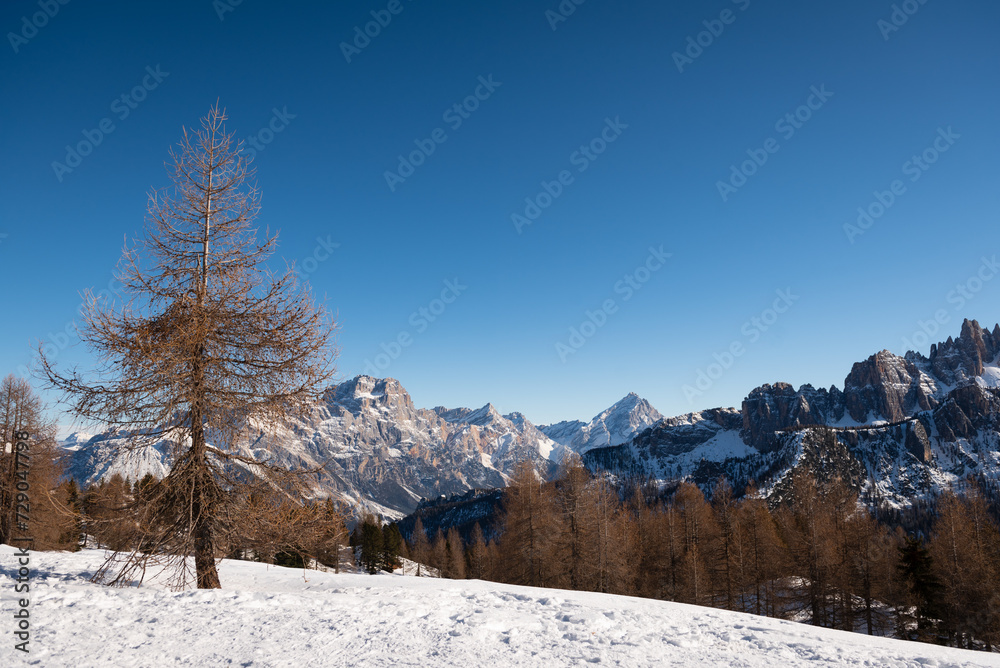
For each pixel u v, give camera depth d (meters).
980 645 33.69
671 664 8.20
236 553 14.84
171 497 13.48
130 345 12.92
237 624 9.16
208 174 15.12
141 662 7.29
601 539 43.25
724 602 47.38
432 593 13.65
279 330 14.47
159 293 14.02
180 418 13.69
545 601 13.21
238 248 14.95
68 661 7.16
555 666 7.75
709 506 54.16
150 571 15.54
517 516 45.19
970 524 37.25
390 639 8.70
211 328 13.82
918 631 35.03
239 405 13.84
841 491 53.09
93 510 12.88
